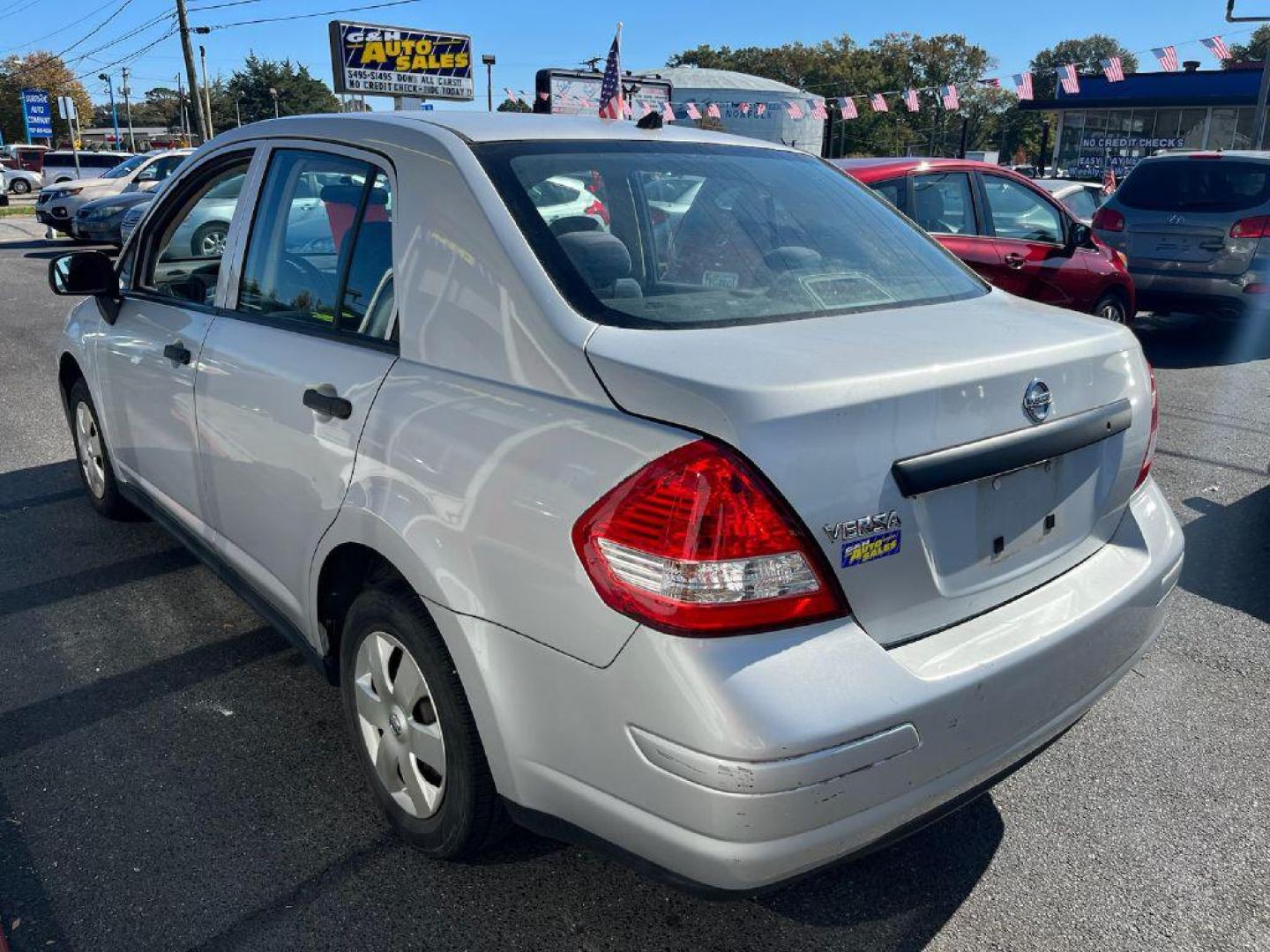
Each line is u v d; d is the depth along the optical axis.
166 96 108.00
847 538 1.78
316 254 2.72
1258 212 8.78
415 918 2.29
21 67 83.69
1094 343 2.30
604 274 2.17
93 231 17.05
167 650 3.52
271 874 2.43
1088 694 2.23
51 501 4.96
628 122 2.98
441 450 2.11
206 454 3.12
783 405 1.73
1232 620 3.88
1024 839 2.61
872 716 1.73
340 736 3.02
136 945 2.20
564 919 2.30
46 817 2.62
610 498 1.77
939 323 2.31
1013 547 2.12
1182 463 5.87
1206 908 2.37
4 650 3.50
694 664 1.68
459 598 2.03
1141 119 36.53
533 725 1.94
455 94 26.52
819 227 2.74
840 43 79.38
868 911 2.35
